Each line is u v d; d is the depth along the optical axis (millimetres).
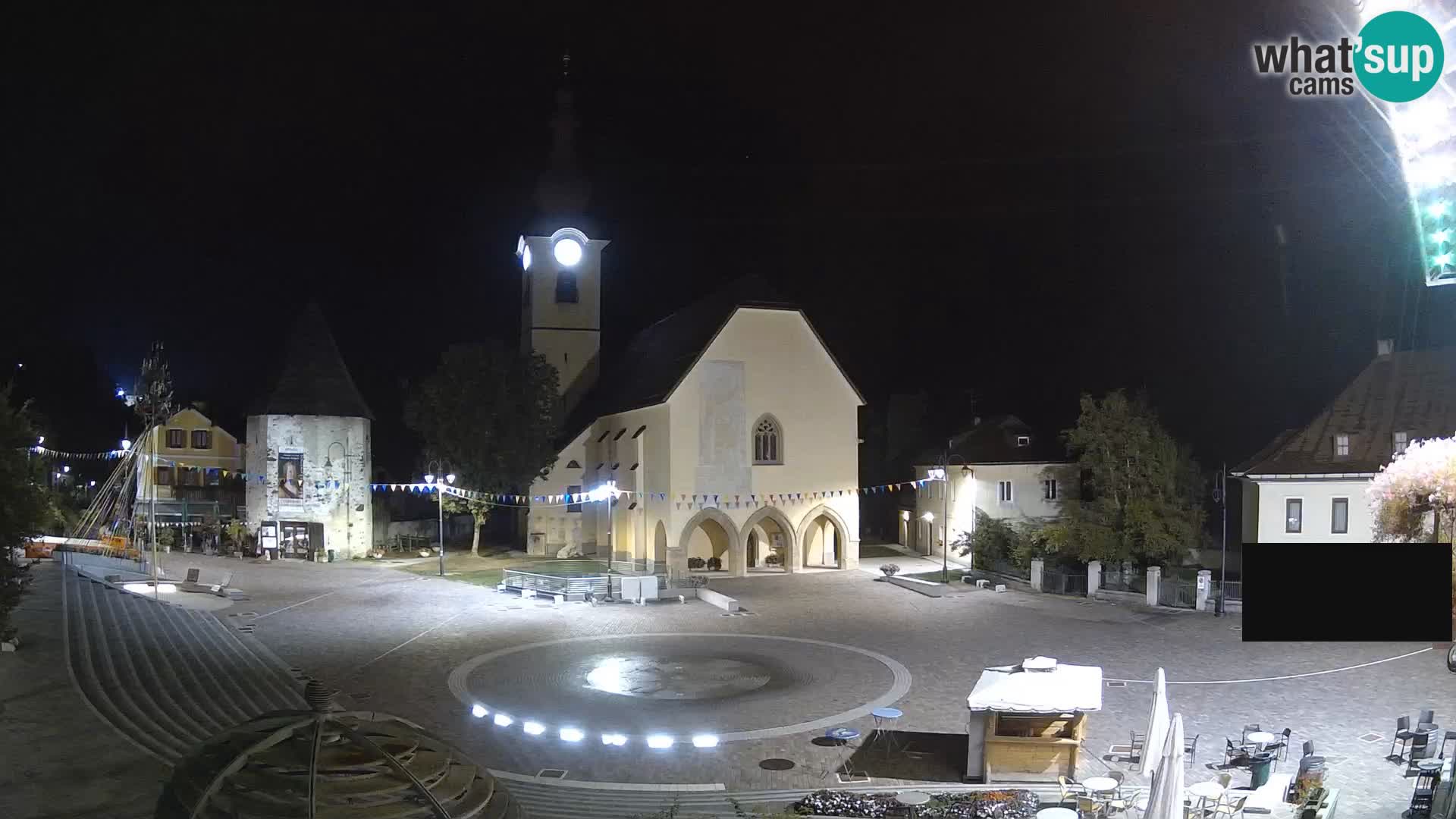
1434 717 24828
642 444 57750
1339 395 44500
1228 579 48000
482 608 43812
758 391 56406
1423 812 17875
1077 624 39219
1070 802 19094
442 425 61094
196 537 64562
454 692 28750
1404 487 13648
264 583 50906
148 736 20016
